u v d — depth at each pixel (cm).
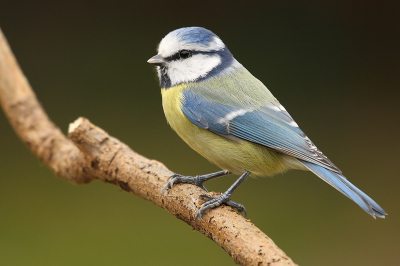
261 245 198
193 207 201
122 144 204
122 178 203
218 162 204
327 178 202
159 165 203
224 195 201
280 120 204
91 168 204
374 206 201
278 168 204
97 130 204
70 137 203
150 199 202
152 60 205
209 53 205
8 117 206
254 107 204
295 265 198
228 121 204
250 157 204
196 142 204
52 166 206
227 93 204
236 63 205
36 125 206
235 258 199
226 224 200
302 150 203
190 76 204
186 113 204
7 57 205
